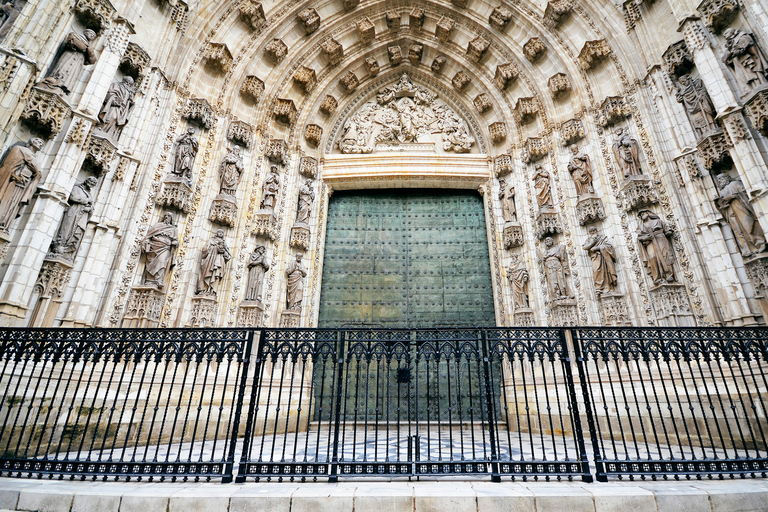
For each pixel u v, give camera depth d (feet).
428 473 17.13
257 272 42.52
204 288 38.27
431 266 49.67
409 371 18.86
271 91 49.11
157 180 37.47
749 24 28.94
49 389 23.90
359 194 53.93
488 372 18.78
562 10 45.70
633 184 38.06
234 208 42.09
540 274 44.04
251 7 46.34
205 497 14.47
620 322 36.78
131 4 35.17
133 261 34.24
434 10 54.90
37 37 26.63
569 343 38.65
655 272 35.37
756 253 28.43
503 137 51.75
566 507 14.42
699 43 31.96
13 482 16.10
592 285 39.96
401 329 19.72
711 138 31.58
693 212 34.09
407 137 55.52
